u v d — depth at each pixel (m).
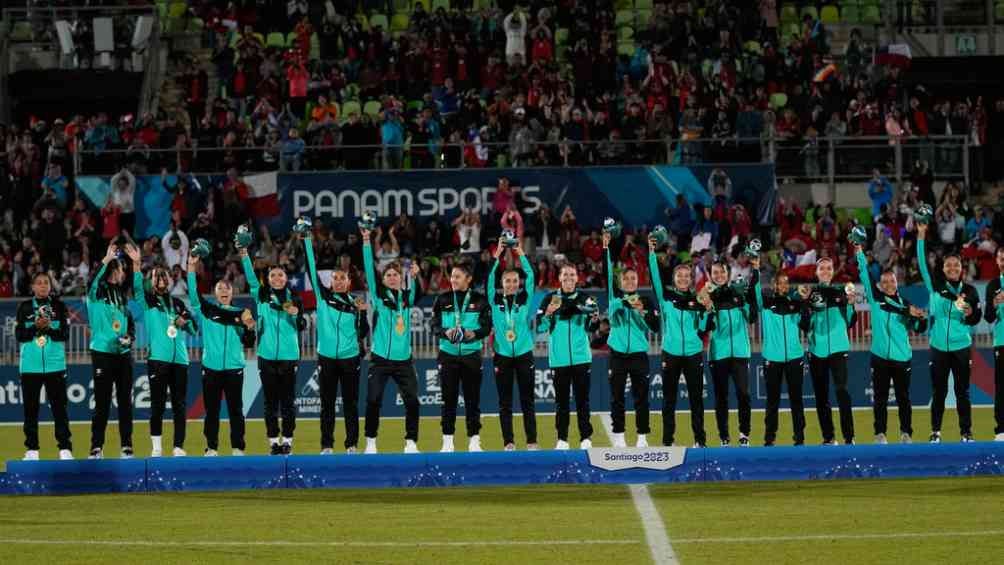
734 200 44.44
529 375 24.83
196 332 25.52
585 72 48.44
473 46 49.12
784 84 48.94
